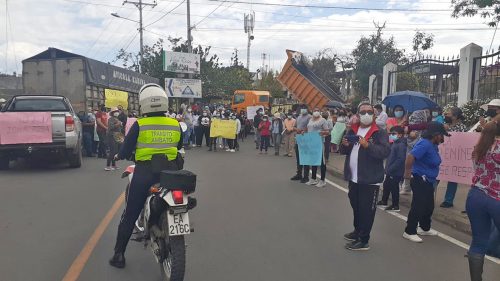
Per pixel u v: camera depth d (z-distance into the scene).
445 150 8.57
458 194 9.95
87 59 17.75
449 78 16.59
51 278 4.91
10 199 8.87
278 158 18.11
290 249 6.09
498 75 13.16
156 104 5.02
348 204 9.11
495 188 4.45
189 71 39.38
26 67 17.89
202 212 8.09
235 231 6.90
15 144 12.02
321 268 5.40
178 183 4.45
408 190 10.01
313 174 11.50
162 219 4.73
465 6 19.11
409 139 8.99
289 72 23.03
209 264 5.45
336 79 50.81
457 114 9.36
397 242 6.59
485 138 4.48
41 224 7.05
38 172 12.56
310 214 8.15
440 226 7.66
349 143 6.24
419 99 11.30
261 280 4.97
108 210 7.98
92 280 4.88
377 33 40.91
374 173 6.06
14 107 13.33
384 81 18.92
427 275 5.25
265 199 9.43
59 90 17.80
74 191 9.73
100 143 16.25
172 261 4.41
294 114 19.66
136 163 5.07
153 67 42.94
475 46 13.62
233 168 14.52
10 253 5.70
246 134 31.67
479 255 4.62
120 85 22.20
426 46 36.09
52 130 12.26
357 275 5.20
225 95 48.75
